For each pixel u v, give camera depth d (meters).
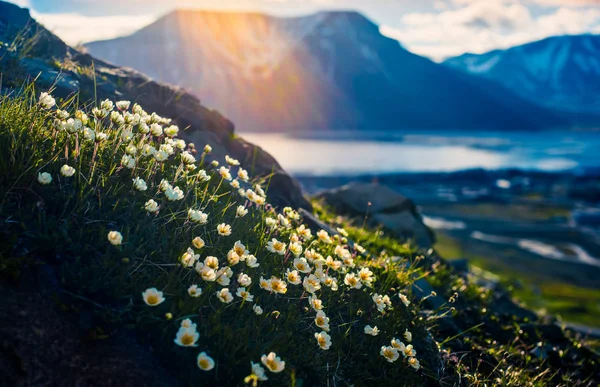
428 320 1.26
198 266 0.75
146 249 0.82
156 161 0.94
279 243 0.92
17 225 0.75
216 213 1.01
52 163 0.83
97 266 0.74
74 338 0.68
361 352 0.94
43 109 0.91
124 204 0.86
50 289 0.72
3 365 0.61
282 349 0.80
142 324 0.72
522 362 1.34
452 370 1.12
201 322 0.75
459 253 19.70
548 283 15.64
